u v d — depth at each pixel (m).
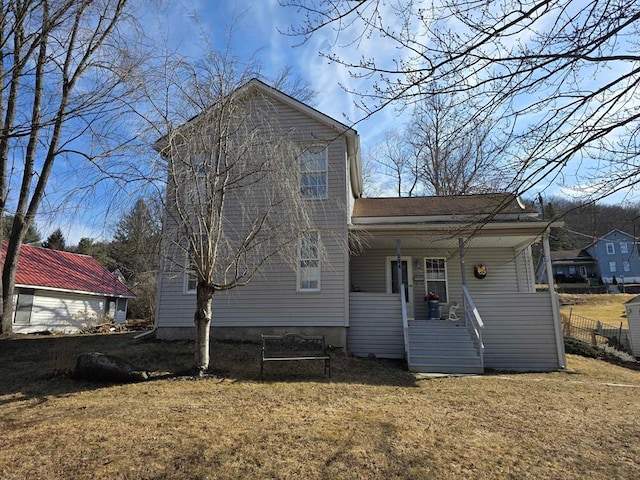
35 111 7.39
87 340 12.39
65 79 7.82
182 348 10.60
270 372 8.84
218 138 8.16
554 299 11.27
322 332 11.25
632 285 40.34
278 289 11.59
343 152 12.18
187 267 8.98
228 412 6.02
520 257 14.15
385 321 11.69
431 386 8.35
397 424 5.64
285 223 9.03
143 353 10.00
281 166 8.72
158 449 4.67
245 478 4.09
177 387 7.40
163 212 8.17
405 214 13.04
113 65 7.36
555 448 4.96
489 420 6.00
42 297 19.42
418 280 14.05
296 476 4.14
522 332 11.26
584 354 15.37
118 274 25.88
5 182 9.73
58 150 7.57
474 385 8.52
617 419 6.18
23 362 9.52
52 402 6.50
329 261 11.57
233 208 11.53
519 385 8.62
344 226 11.73
